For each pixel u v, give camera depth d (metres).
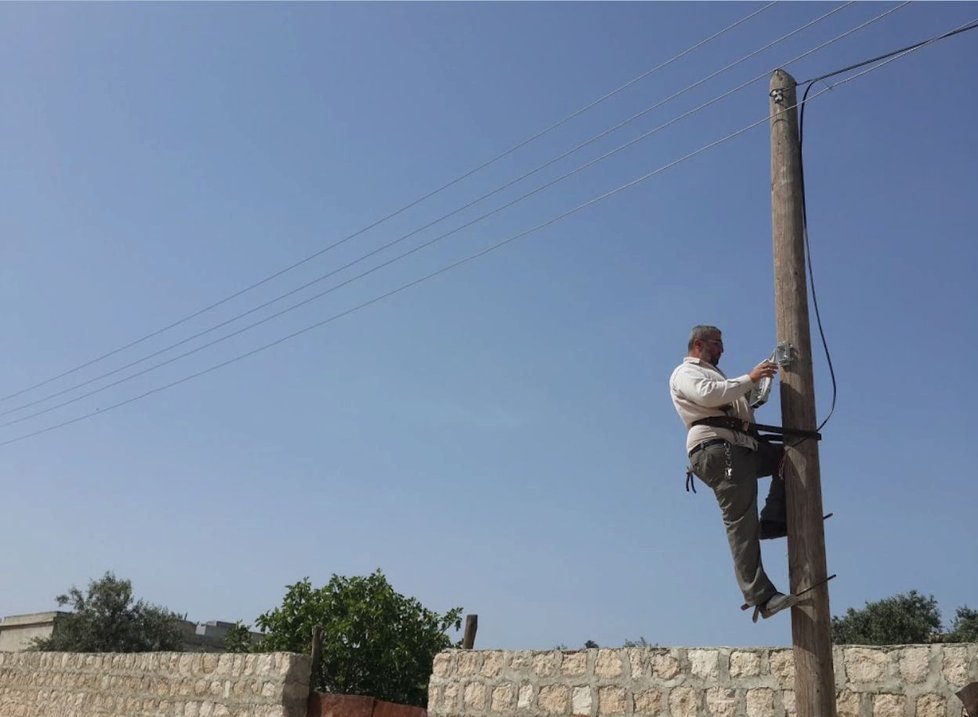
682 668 8.21
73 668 15.40
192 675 13.27
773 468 6.17
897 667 6.98
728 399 5.93
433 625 18.66
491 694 9.56
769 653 7.72
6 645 36.97
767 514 6.09
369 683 17.64
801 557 5.77
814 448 5.95
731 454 5.91
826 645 5.60
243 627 19.11
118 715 14.20
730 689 7.87
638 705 8.41
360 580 18.80
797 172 6.55
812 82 6.86
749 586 5.81
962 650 6.70
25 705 16.03
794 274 6.27
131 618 34.97
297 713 11.88
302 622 18.12
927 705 6.77
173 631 35.81
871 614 22.98
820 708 5.48
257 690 12.24
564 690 8.98
